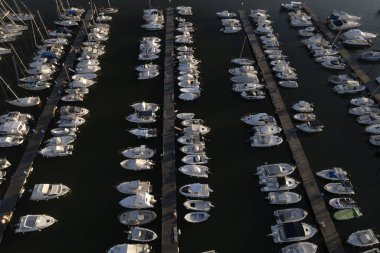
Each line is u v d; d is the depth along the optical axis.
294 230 45.53
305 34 83.25
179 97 66.00
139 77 70.38
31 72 71.06
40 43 80.25
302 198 50.47
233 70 71.50
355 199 50.59
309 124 59.78
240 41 82.12
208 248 45.72
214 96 67.06
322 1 98.06
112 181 53.03
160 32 85.00
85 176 53.84
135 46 80.38
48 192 50.66
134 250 44.09
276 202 49.56
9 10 92.31
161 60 75.69
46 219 48.03
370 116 61.31
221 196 51.09
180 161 55.09
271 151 57.22
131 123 61.59
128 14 91.75
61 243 46.34
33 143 58.09
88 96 67.25
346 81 68.69
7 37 81.81
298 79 71.06
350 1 97.75
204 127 60.09
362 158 56.28
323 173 52.94
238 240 46.44
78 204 50.34
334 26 84.88
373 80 70.12
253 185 52.34
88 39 81.12
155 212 48.69
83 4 95.94
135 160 54.19
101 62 75.62
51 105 64.81
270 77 70.56
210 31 85.25
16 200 50.25
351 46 79.94
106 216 48.84
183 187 50.97
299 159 55.22
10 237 46.81
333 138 59.31
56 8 93.69
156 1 97.06
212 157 56.31
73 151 57.22
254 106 65.06
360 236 45.34
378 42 81.50
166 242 45.25
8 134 58.88
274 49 78.06
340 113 63.72
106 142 58.59
